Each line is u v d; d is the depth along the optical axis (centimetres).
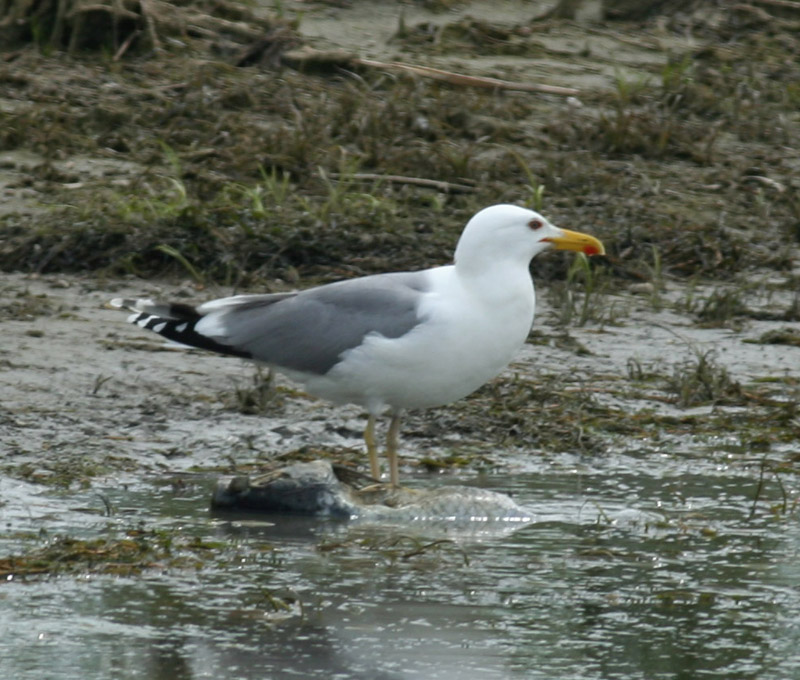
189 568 889
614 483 1127
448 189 1980
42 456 1130
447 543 960
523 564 920
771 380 1448
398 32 2606
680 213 2002
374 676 730
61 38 2384
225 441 1199
